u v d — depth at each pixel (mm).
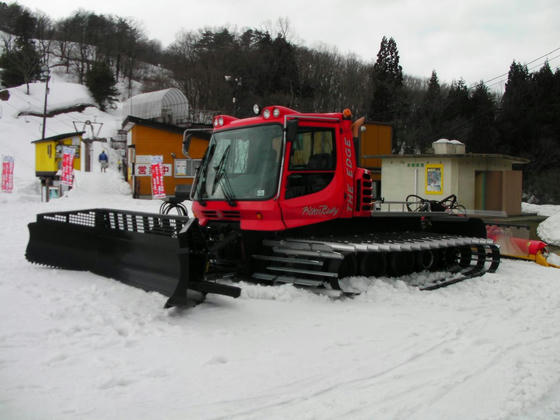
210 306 5898
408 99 55438
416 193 19484
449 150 19500
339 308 6141
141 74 88500
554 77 53156
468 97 52500
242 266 7371
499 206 19891
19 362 3928
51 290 6203
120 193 28031
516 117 50906
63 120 57562
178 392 3539
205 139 29266
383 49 57344
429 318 5895
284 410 3326
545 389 3846
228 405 3369
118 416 3131
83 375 3750
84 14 91688
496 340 5133
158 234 6055
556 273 9898
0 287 6379
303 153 7082
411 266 8367
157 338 4676
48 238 7914
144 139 28125
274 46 58844
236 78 51781
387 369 4188
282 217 6859
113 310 5367
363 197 7754
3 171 26281
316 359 4352
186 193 9000
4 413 3088
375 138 26547
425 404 3516
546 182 45531
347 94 59969
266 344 4680
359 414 3311
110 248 6914
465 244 8727
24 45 72875
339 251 6480
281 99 53438
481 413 3404
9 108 55406
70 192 24875
